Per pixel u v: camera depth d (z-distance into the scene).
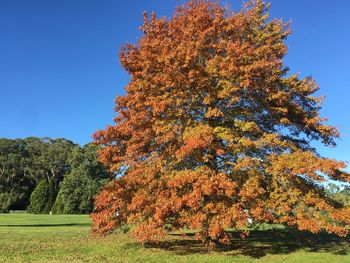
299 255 16.36
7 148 99.00
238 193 14.95
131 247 18.31
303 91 18.52
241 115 17.44
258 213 14.67
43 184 72.00
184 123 17.03
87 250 17.62
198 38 18.02
